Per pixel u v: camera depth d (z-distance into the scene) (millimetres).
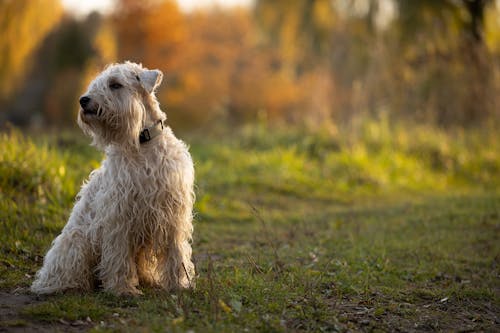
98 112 4570
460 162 14281
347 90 19922
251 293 4758
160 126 4738
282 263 5891
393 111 17078
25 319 3971
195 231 7590
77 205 4816
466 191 12039
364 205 10445
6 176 7480
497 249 6922
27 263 5531
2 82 19953
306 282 5184
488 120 16328
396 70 17781
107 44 29406
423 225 8242
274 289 4922
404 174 13320
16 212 6789
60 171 7984
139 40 30188
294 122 18531
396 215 9109
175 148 4727
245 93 34469
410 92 17453
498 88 16703
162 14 30359
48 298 4465
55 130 14922
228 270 5723
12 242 5895
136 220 4527
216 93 33156
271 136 15711
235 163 12945
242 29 37062
